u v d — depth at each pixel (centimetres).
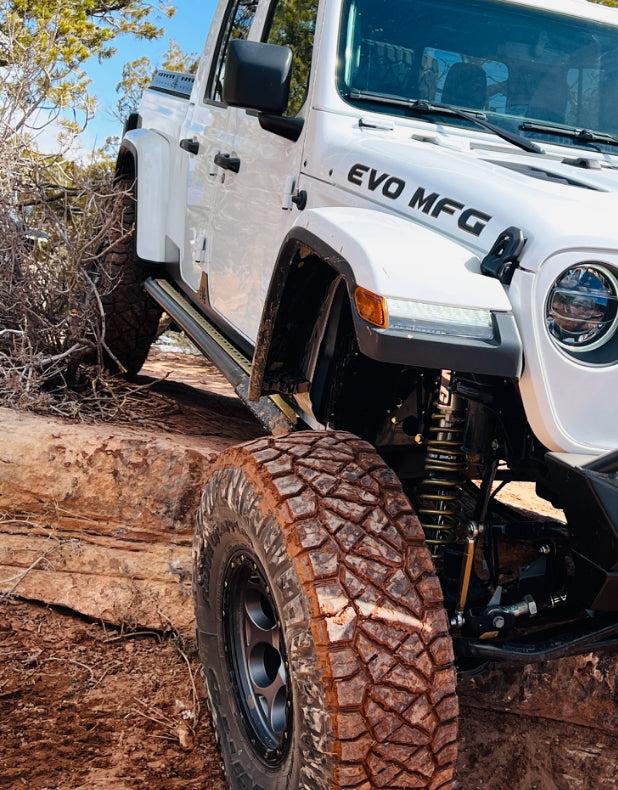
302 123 309
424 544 215
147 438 369
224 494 242
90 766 271
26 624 338
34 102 480
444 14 327
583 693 312
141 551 350
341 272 217
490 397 229
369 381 259
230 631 260
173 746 285
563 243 203
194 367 714
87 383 473
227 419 480
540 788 300
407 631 201
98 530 355
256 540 223
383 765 197
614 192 241
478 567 256
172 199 459
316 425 273
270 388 272
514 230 210
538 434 209
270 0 368
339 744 194
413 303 201
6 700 295
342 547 207
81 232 444
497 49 327
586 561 217
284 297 258
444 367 198
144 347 505
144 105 537
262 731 246
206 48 449
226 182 374
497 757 302
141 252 464
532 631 244
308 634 201
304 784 205
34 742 277
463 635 238
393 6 320
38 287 452
